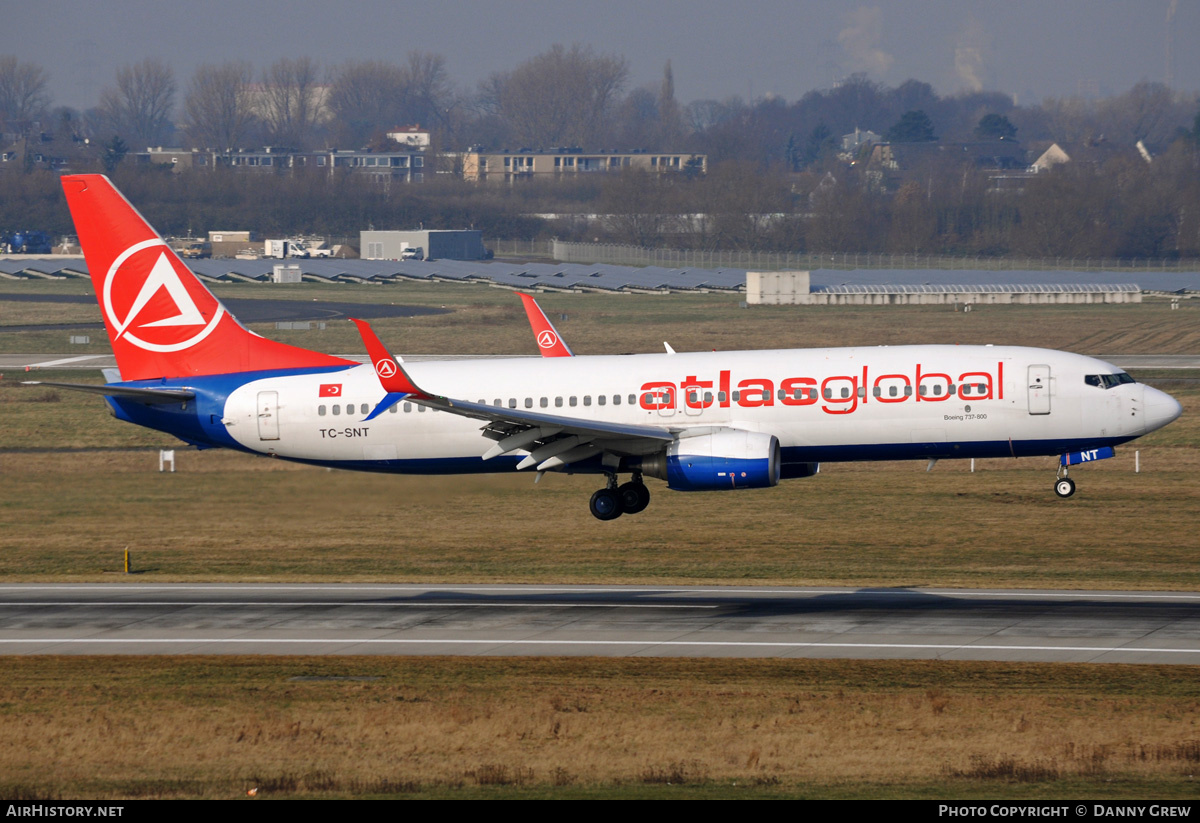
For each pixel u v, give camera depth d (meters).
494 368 193.88
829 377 184.25
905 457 188.00
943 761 106.38
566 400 188.12
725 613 157.88
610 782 103.88
